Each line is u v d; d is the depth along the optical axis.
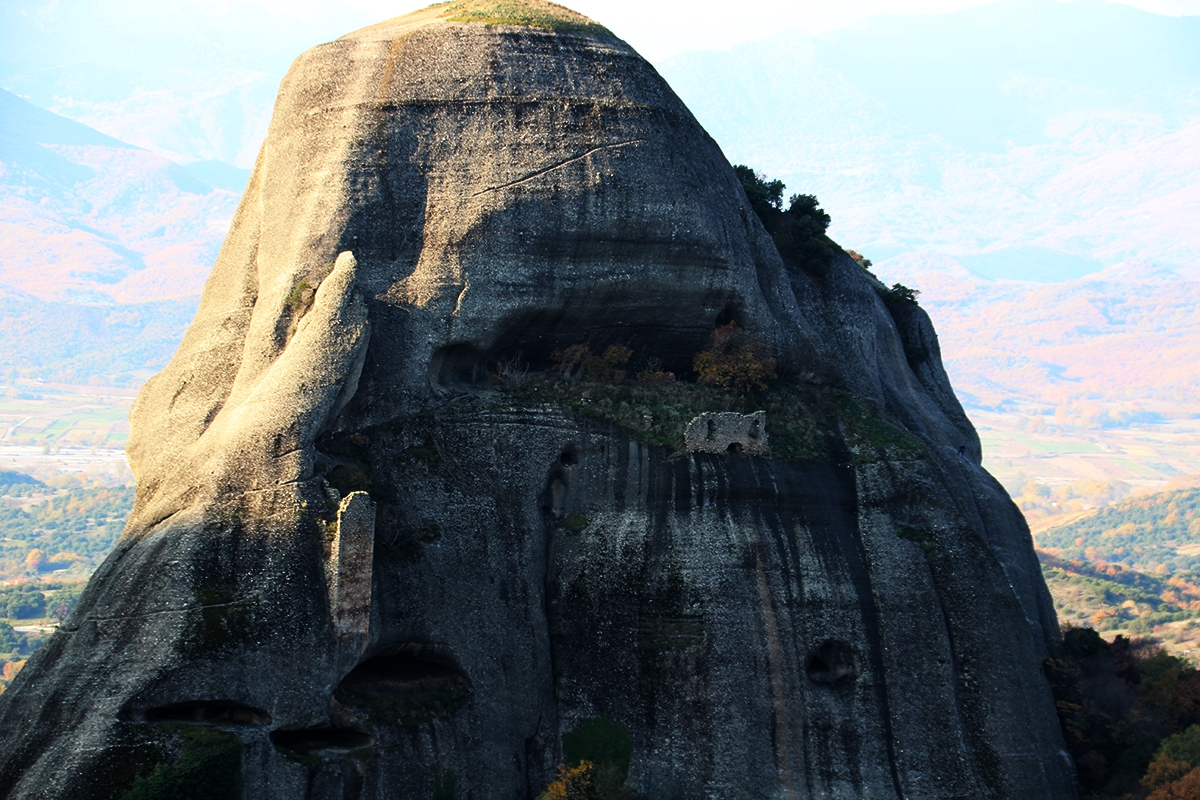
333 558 65.81
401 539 71.25
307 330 72.94
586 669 75.19
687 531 78.06
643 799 72.75
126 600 63.91
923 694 77.50
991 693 78.62
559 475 79.31
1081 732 81.94
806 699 75.81
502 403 78.81
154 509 68.44
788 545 79.19
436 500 73.75
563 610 76.25
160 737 60.81
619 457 79.50
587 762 72.19
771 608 77.19
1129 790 79.75
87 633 63.41
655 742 73.81
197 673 62.31
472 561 73.44
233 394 74.75
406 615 69.94
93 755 59.69
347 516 66.00
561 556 77.38
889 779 75.25
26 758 60.19
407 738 67.38
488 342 79.94
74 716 60.91
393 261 79.12
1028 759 77.94
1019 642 80.81
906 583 79.94
